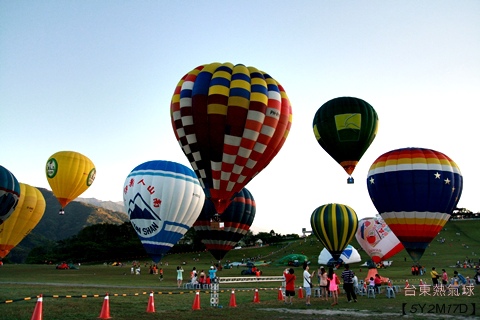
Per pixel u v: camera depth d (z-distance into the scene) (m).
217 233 32.78
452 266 56.84
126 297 17.98
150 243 28.00
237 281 32.50
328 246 35.09
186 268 61.25
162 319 12.04
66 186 39.16
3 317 11.46
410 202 24.69
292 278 16.67
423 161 25.09
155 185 28.08
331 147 27.73
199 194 29.72
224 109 22.53
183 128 23.27
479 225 106.81
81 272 46.53
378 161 26.78
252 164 23.42
